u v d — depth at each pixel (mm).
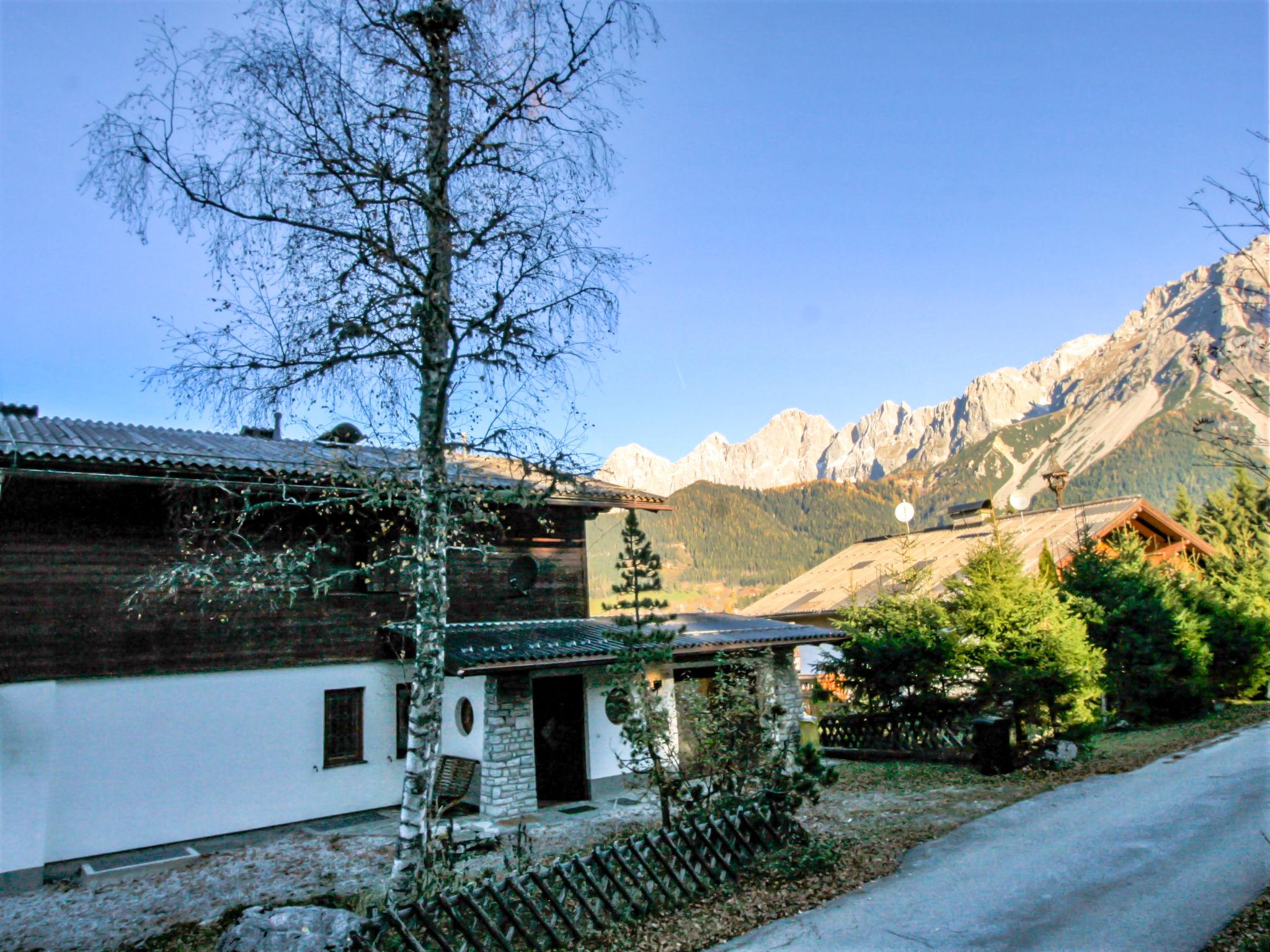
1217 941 6559
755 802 9750
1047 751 15375
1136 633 21047
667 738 10461
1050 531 31188
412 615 15055
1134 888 8039
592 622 16797
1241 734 17875
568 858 7875
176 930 8555
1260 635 24781
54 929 8961
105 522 12281
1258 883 7867
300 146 8336
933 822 11250
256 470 12336
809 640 17047
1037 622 17281
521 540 17031
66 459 11250
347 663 14359
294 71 8258
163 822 12156
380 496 8922
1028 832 10422
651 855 8422
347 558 14656
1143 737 18562
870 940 7207
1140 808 11242
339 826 13266
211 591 11141
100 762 11789
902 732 17859
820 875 9055
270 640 13562
